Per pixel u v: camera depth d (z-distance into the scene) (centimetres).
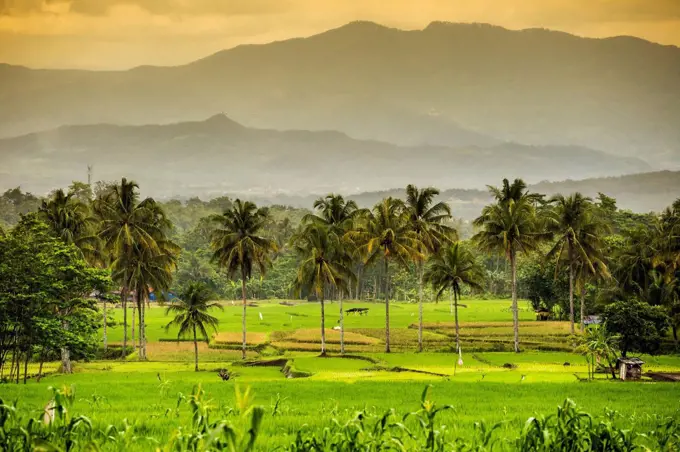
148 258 10694
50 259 7681
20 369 9194
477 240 11188
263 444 2825
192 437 2020
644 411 4244
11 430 2114
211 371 8781
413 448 2280
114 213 10512
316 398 5084
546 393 5425
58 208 10438
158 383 6156
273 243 10781
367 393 5372
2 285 7275
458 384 6041
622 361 7075
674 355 10044
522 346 11062
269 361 9669
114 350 11212
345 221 11312
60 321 7744
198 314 8981
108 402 4503
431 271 10681
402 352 10638
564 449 2308
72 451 2478
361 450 2175
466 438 3045
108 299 8938
